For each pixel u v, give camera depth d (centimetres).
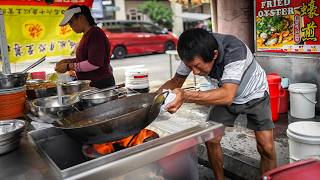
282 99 434
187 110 474
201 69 186
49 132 162
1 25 231
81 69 323
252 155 313
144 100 173
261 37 468
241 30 489
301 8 408
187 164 159
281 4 430
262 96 236
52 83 261
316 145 235
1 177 122
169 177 151
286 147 324
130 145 157
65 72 339
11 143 145
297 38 423
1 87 196
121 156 127
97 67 325
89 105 188
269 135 245
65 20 323
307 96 402
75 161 156
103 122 132
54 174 122
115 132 137
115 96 193
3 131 158
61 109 179
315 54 409
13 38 406
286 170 126
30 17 415
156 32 1422
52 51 441
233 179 311
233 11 488
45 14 427
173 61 1191
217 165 262
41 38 429
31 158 140
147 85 452
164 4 2356
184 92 165
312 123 264
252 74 227
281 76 455
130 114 135
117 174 123
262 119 240
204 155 339
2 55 234
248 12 486
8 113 198
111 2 2080
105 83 343
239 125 399
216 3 552
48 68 502
